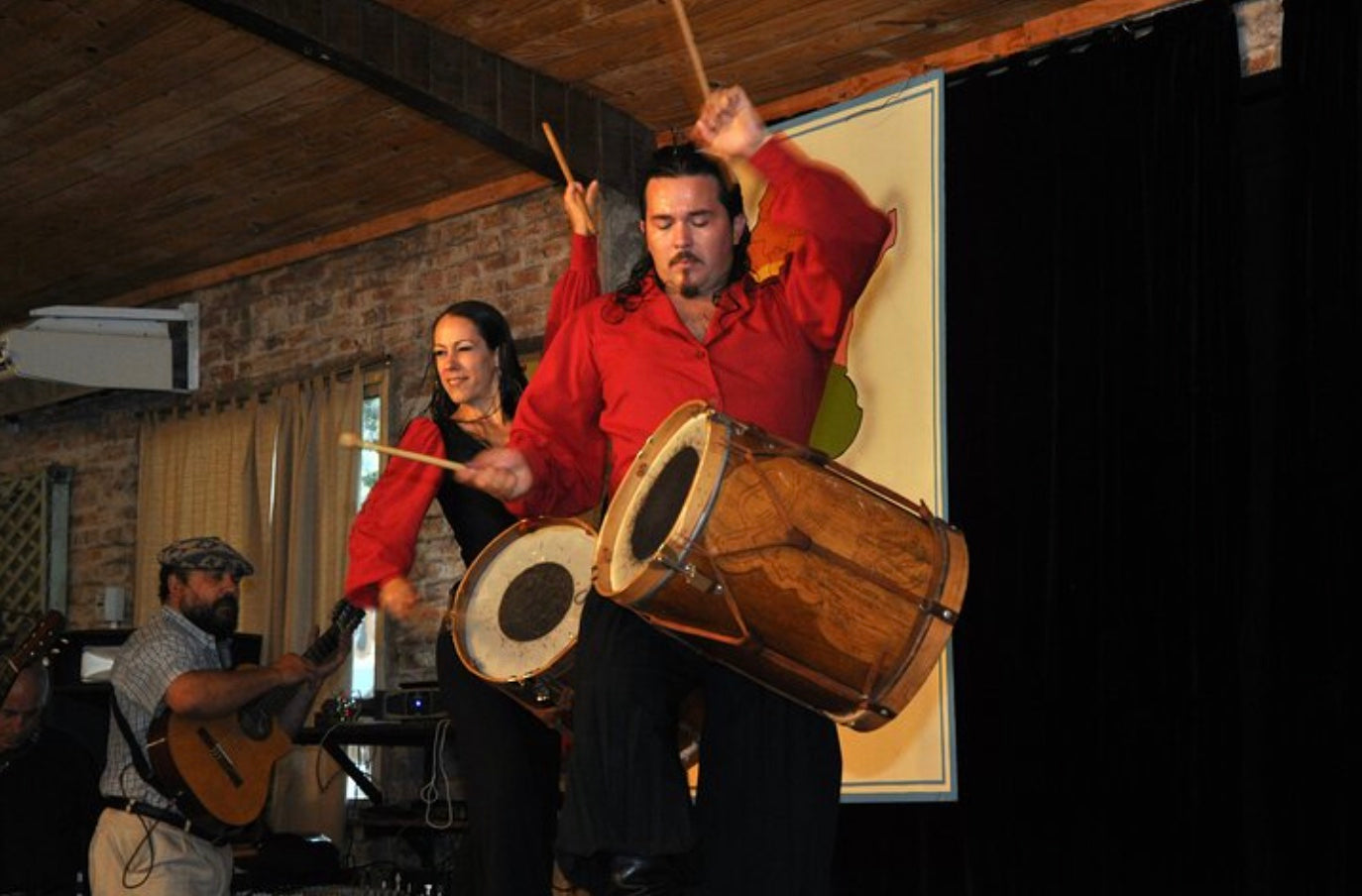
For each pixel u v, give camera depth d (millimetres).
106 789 4684
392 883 6512
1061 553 5262
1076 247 5367
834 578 2283
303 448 8219
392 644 7613
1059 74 5488
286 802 7699
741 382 2484
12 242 8633
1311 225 4820
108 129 7227
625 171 6695
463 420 3783
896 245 5160
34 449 10016
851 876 5695
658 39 6059
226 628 4902
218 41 6363
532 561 3457
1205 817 4859
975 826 5367
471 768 3451
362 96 6738
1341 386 4727
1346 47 4816
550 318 3984
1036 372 5430
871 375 5117
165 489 9008
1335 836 4602
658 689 2322
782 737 2377
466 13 5988
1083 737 5164
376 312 8133
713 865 2330
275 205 8016
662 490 2348
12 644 7344
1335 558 4688
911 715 4828
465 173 7469
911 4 5652
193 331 8891
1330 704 4652
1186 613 4984
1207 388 5020
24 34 6406
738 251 2607
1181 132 5176
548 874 3445
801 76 6270
